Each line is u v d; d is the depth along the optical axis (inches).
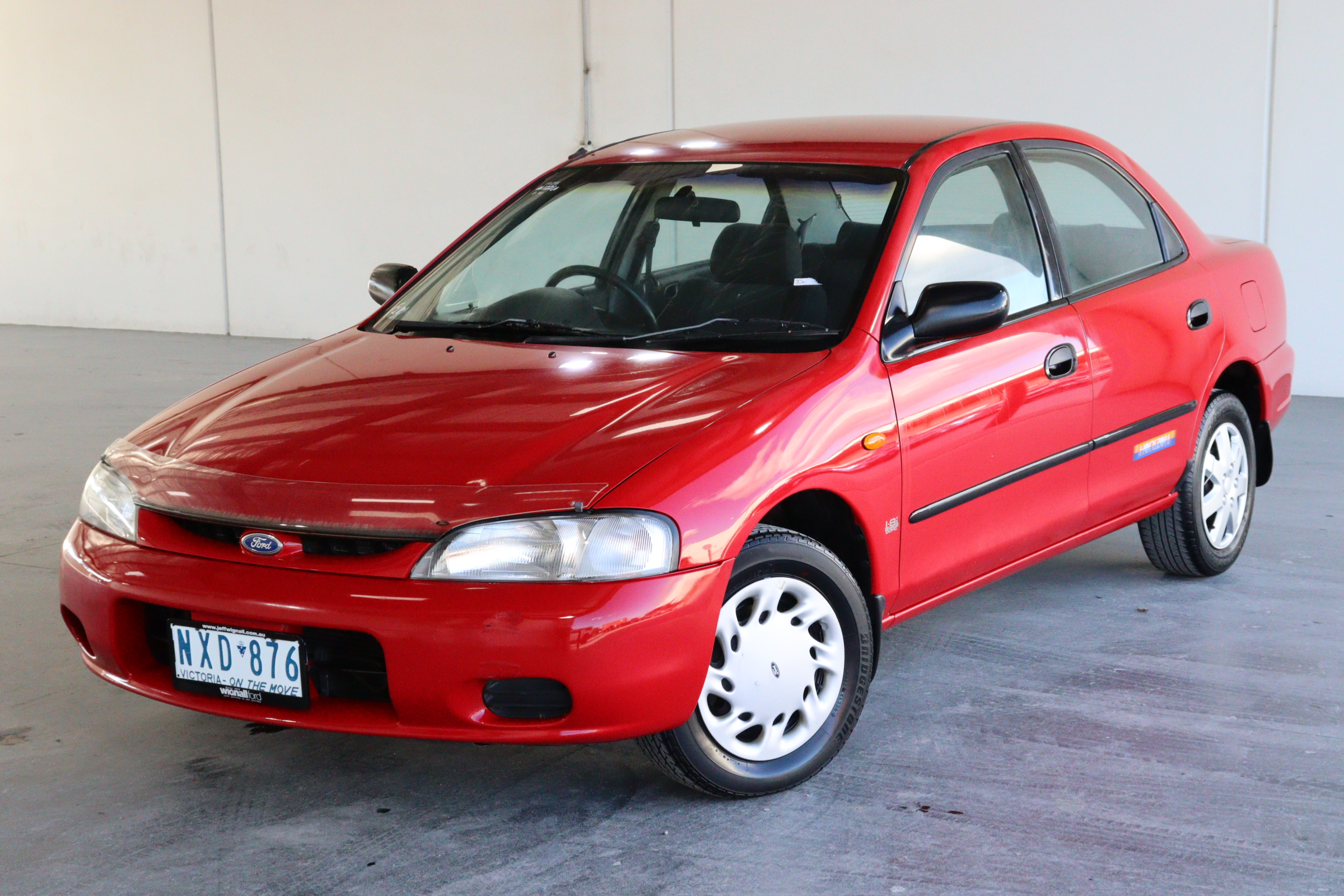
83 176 419.5
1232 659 132.3
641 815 101.0
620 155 140.2
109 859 95.0
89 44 408.2
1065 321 127.0
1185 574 158.1
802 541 101.8
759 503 95.8
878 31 297.0
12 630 144.6
